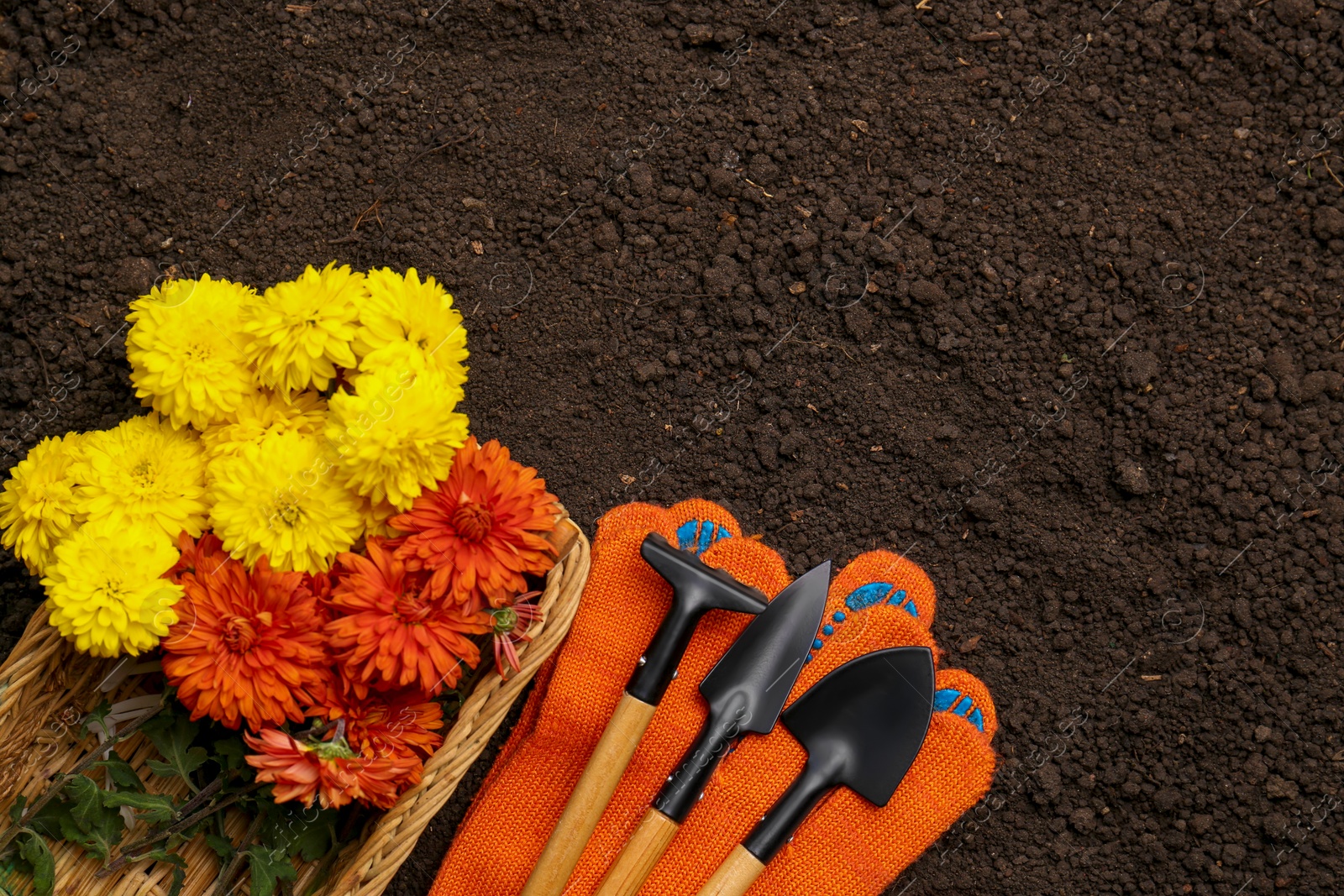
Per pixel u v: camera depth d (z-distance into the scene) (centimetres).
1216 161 167
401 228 164
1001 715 164
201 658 114
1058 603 165
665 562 138
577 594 129
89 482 119
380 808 126
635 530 152
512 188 166
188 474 123
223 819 129
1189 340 165
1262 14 166
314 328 118
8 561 154
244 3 163
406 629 116
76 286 159
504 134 166
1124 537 165
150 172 161
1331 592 162
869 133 167
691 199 166
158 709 128
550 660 155
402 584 119
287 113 164
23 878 121
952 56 167
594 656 147
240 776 125
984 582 167
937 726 148
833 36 168
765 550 154
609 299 167
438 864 160
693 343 167
